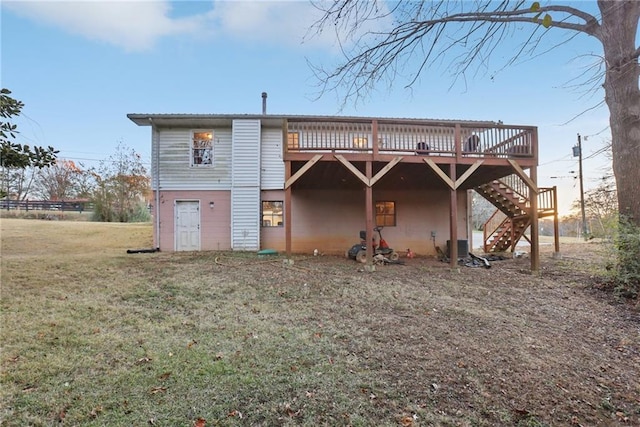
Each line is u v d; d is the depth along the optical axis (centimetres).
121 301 525
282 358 340
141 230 1514
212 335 399
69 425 230
